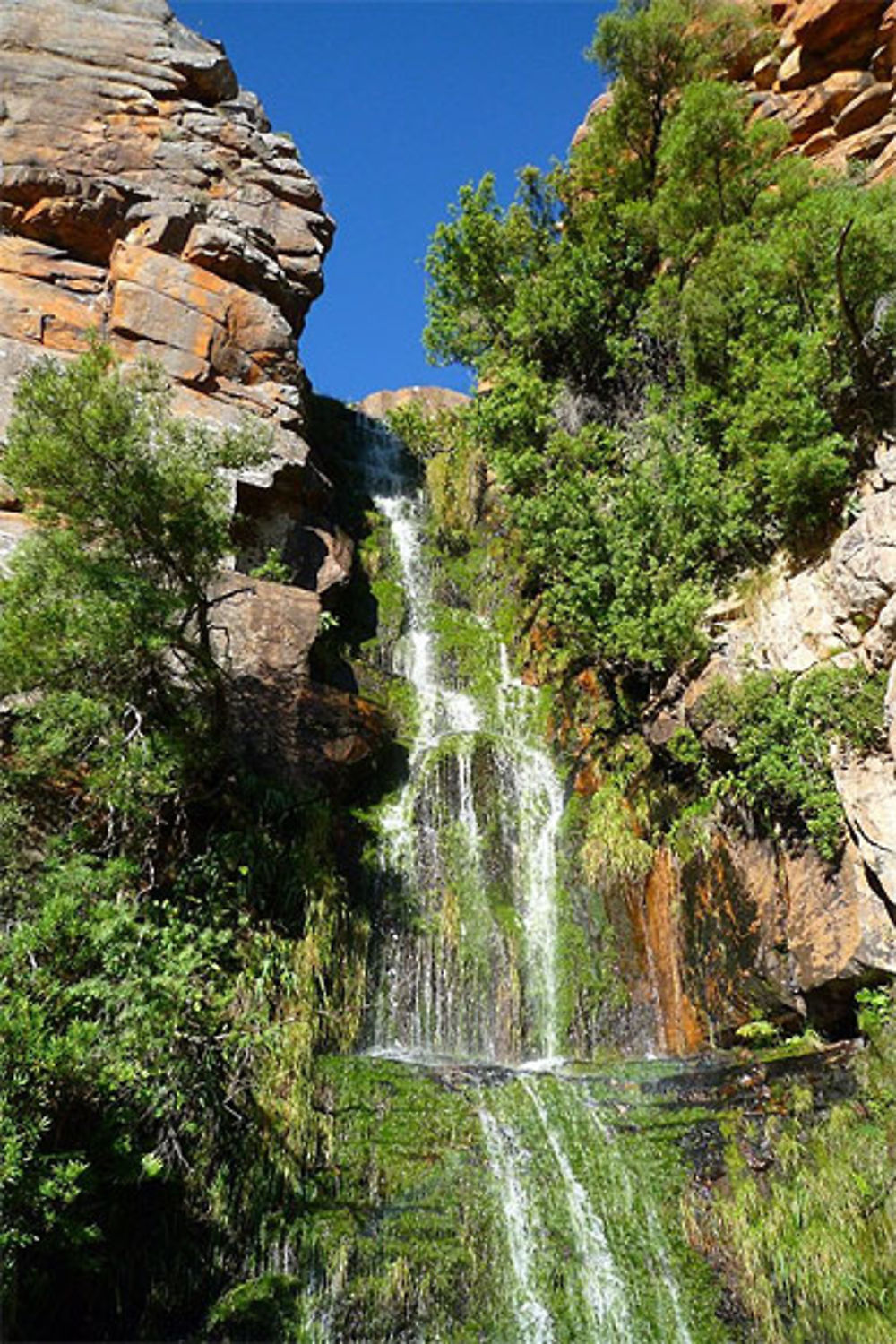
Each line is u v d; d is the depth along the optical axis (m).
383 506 21.33
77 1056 7.20
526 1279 8.80
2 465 10.83
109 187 17.23
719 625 13.24
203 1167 8.66
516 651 17.91
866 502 11.71
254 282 17.91
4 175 16.73
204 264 17.33
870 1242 8.22
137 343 15.92
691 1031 11.82
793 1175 8.94
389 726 15.20
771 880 11.46
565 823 14.45
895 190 14.52
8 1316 7.39
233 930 10.82
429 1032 12.12
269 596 14.13
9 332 15.21
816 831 10.80
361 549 19.36
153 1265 8.29
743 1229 8.76
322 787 13.12
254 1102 9.08
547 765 15.46
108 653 10.61
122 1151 7.86
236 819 11.96
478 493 21.08
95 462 10.93
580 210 20.36
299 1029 9.88
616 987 12.57
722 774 12.48
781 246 14.35
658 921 12.71
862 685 10.92
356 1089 9.72
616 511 14.91
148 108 18.56
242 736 12.72
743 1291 8.53
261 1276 8.36
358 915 12.28
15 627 10.05
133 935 8.55
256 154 19.39
